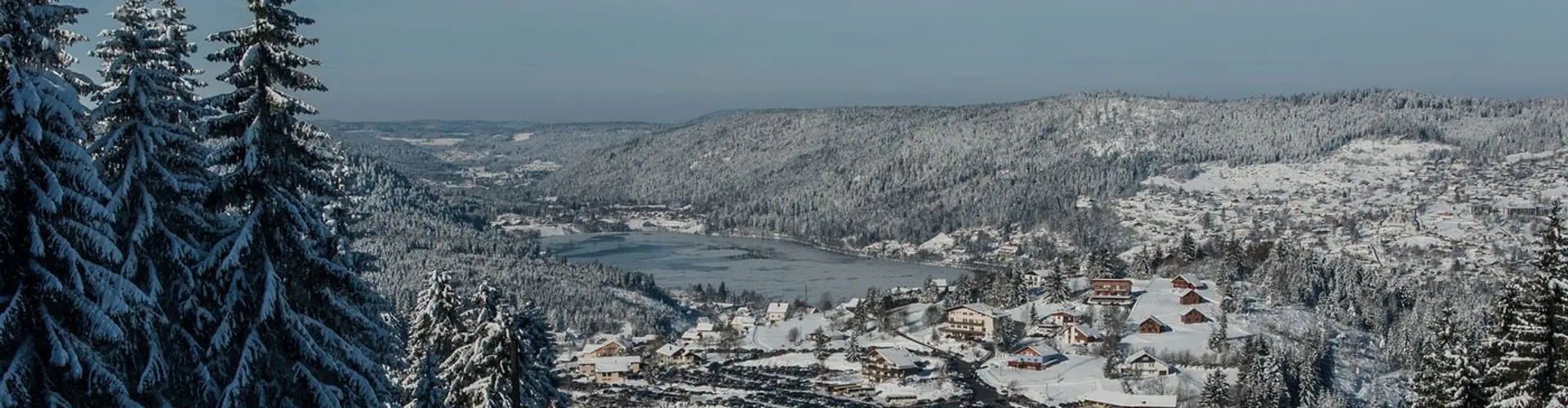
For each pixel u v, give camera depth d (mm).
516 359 47438
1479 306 178875
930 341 186250
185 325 28891
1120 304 196750
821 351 176875
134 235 25297
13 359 23328
